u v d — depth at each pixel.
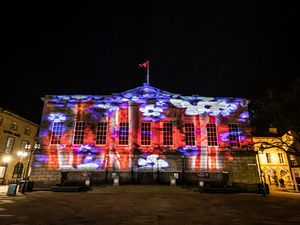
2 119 31.61
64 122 28.34
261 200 15.61
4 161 31.73
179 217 9.69
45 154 26.77
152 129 28.14
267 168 37.06
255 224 8.64
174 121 28.66
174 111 29.09
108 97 29.20
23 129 36.62
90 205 12.49
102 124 28.56
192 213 10.59
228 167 26.91
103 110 28.94
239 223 8.77
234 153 27.48
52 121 28.36
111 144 27.30
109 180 25.75
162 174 26.17
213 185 20.34
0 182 30.69
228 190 19.73
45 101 29.19
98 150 27.02
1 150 31.30
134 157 26.75
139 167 26.39
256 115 25.88
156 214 10.23
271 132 38.94
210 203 13.75
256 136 38.16
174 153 27.02
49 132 27.89
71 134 27.84
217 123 28.98
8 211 10.62
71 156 26.73
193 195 17.62
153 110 29.00
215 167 26.83
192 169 26.55
